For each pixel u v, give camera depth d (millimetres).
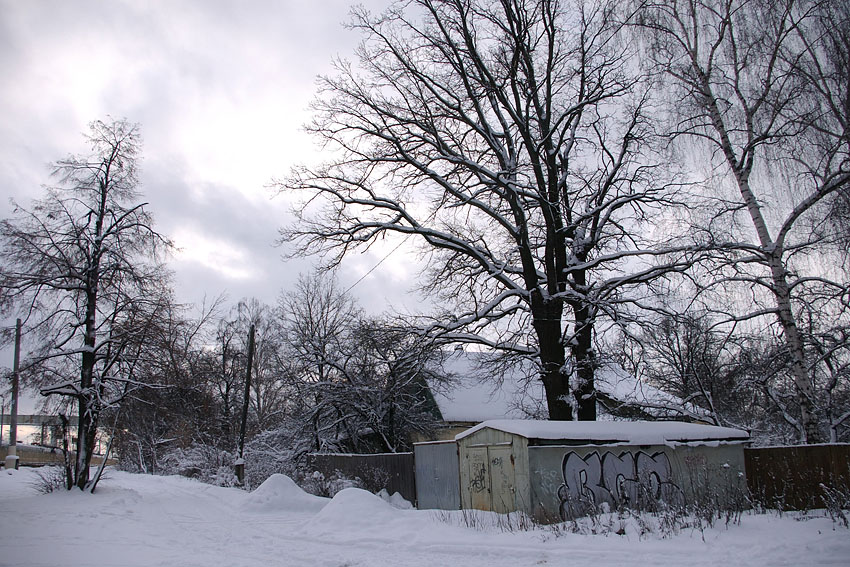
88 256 21703
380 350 24828
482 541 11414
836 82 14609
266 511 18281
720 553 9031
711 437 17156
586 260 23766
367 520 14164
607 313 20766
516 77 22312
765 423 25578
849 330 18359
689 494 15898
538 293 21484
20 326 21078
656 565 8758
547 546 10414
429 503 20688
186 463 36562
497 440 16000
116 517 15961
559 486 14750
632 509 12828
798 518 11898
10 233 20984
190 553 11148
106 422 22875
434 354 23328
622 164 23500
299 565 10102
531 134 23641
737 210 18906
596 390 22516
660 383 28812
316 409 32812
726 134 18656
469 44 21984
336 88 22922
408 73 22656
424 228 22484
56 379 21250
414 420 34688
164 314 22500
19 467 35812
